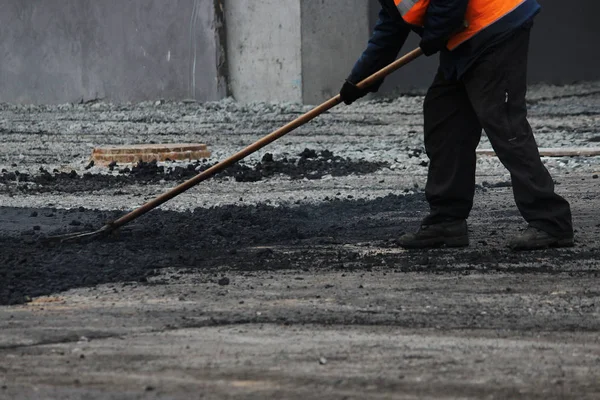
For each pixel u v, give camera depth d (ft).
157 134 115.44
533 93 152.76
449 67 41.24
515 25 40.04
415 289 35.06
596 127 107.34
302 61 141.38
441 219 43.16
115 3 152.25
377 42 42.70
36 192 67.05
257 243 45.32
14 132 120.67
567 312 31.27
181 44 148.66
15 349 27.76
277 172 75.66
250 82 146.41
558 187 63.82
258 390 23.77
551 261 39.45
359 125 117.29
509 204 56.13
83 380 24.82
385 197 60.03
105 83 154.61
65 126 126.11
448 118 42.52
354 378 24.58
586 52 171.42
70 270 38.58
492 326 29.66
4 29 161.68
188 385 24.25
